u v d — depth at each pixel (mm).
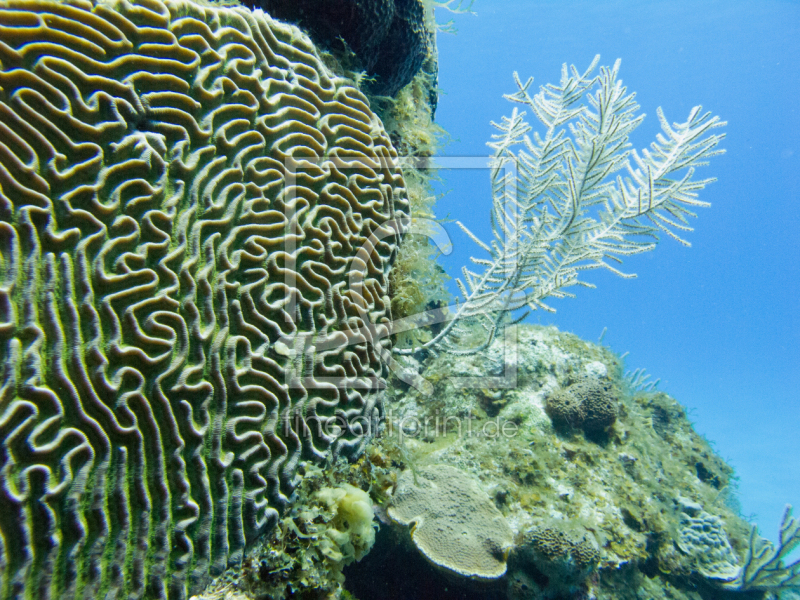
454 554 705
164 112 476
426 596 765
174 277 458
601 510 876
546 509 822
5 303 381
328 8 653
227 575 465
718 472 1314
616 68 668
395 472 704
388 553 768
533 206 695
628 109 686
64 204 417
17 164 401
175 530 433
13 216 396
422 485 772
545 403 1050
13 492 369
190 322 461
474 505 764
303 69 579
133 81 464
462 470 854
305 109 572
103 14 455
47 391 387
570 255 708
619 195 734
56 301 404
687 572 968
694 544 1001
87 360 409
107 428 411
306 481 518
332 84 598
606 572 821
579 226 692
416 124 967
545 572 730
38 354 389
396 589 772
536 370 1119
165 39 483
